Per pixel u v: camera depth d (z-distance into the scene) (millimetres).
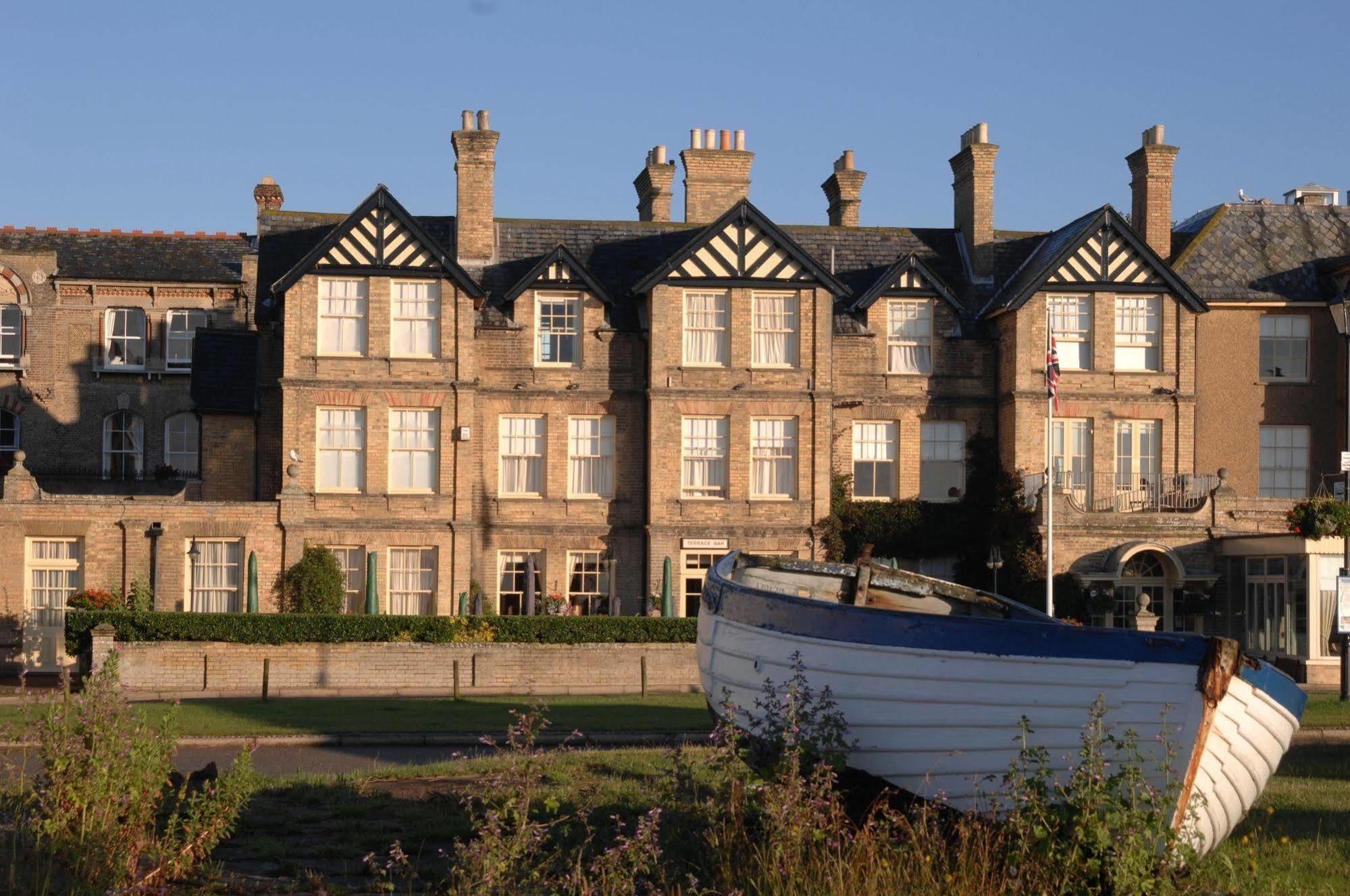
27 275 50156
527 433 40500
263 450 40406
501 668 34031
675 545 39844
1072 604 38625
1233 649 12461
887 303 41875
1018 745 13016
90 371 50375
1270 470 42844
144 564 36625
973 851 11906
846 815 13367
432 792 16906
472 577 39500
